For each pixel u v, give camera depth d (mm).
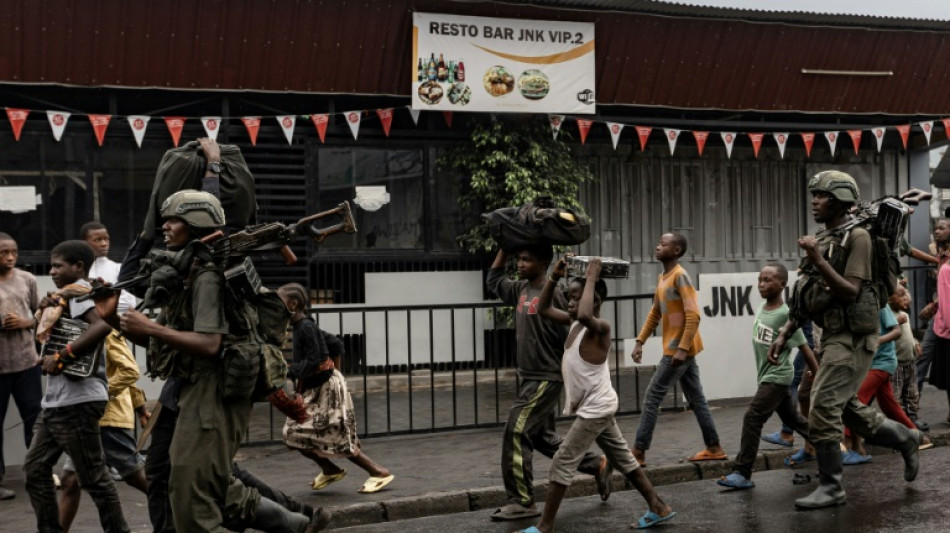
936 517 6699
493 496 7707
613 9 13367
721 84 14492
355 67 12828
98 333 5855
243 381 5070
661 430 9992
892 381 9359
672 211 15352
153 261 5121
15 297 7953
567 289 7008
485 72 13117
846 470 8297
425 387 12727
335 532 7020
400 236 13625
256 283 5219
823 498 7094
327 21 12422
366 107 13602
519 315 7023
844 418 7410
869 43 14750
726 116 15320
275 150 13227
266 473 8508
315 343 7574
